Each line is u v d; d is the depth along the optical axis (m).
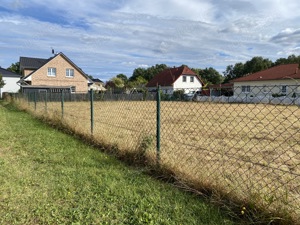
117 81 53.16
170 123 8.82
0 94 34.22
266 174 3.63
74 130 6.65
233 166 3.96
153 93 8.11
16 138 6.24
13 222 2.49
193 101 4.07
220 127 7.92
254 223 2.38
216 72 59.75
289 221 2.26
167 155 4.04
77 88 33.44
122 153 4.49
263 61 51.03
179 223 2.45
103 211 2.69
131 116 10.27
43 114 9.49
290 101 2.73
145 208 2.74
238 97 3.28
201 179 3.12
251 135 6.69
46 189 3.22
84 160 4.41
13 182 3.41
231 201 2.71
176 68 42.75
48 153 4.87
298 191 2.99
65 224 2.47
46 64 31.14
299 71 26.42
